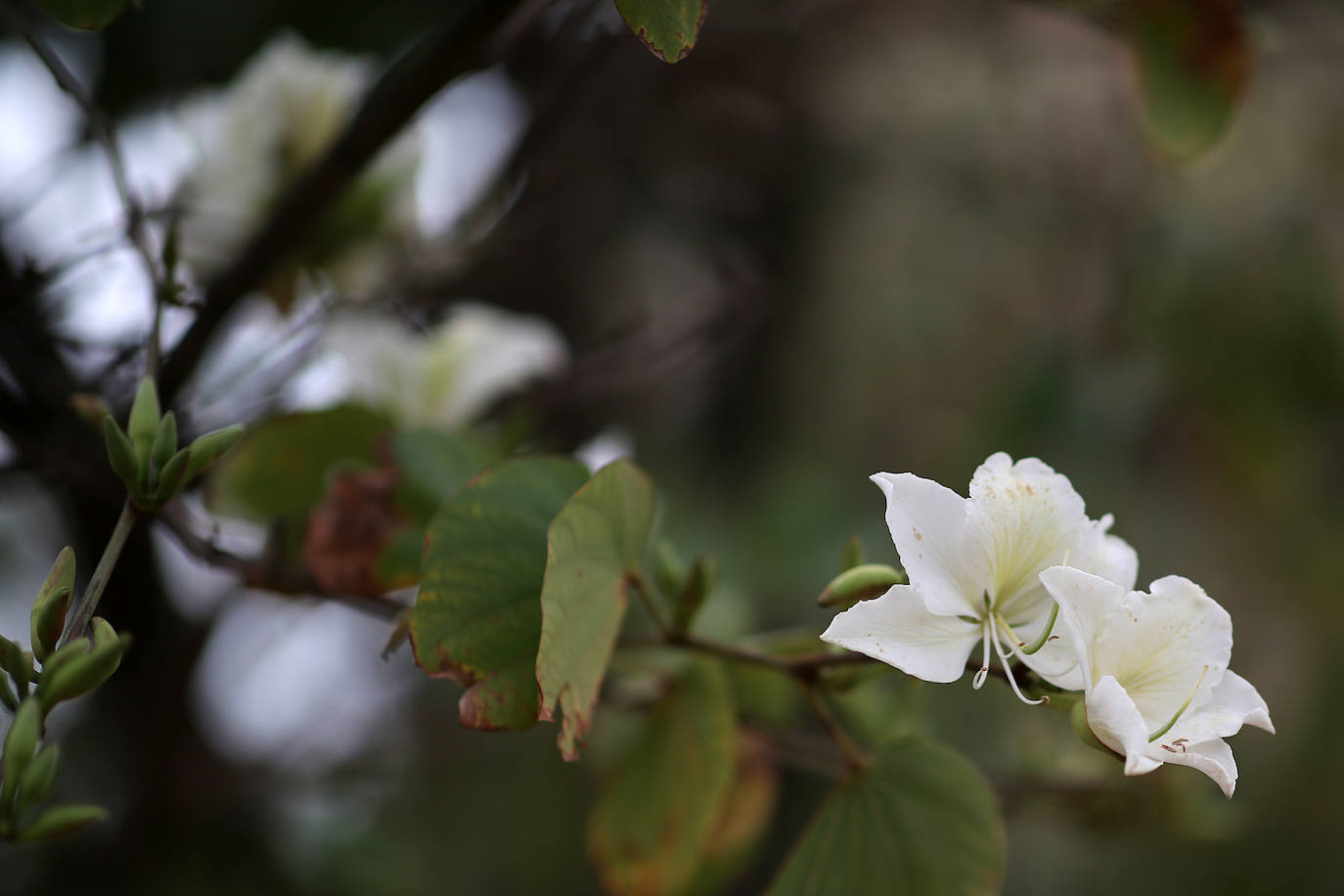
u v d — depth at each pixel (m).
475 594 1.03
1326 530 2.00
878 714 1.24
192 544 1.12
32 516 1.46
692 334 1.30
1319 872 2.04
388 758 1.80
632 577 1.06
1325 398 1.92
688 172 2.12
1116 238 2.11
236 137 1.20
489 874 2.01
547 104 1.25
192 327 1.13
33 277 1.13
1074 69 2.26
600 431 1.49
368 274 1.23
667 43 1.00
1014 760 1.30
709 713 1.14
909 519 1.02
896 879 1.06
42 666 0.96
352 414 1.16
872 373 2.19
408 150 1.22
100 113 1.11
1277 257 1.93
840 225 2.24
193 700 1.43
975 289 2.18
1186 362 1.92
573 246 1.93
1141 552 1.97
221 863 1.46
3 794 0.93
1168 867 2.07
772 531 1.87
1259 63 1.77
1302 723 2.10
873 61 2.28
